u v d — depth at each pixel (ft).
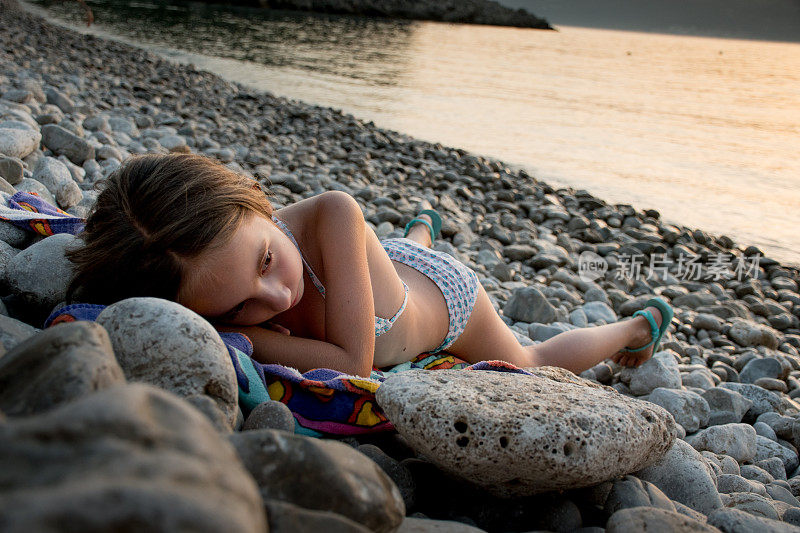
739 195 28.37
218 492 2.39
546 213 22.86
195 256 6.05
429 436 5.31
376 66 63.16
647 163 32.96
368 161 26.84
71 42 47.96
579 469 5.28
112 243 6.16
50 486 2.27
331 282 7.27
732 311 16.38
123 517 2.12
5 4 67.15
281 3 141.79
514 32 160.97
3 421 2.81
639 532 4.69
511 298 13.84
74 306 6.23
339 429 6.38
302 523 3.36
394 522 4.00
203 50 62.80
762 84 72.43
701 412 10.09
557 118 43.62
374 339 7.38
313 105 39.83
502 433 5.19
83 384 3.80
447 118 41.32
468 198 23.72
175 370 5.01
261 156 22.84
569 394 6.12
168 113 28.25
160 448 2.50
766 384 12.05
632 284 17.88
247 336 6.99
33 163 13.41
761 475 8.60
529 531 5.58
